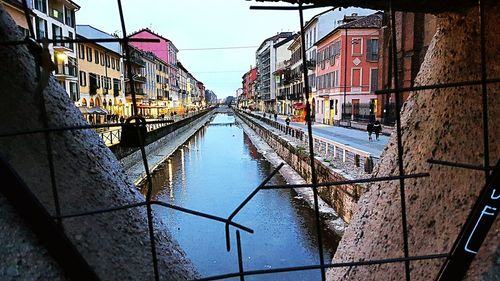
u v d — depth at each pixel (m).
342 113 31.83
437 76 1.71
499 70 1.29
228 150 35.09
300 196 16.36
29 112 1.09
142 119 0.89
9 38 1.10
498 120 1.27
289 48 53.34
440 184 1.53
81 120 1.54
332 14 39.22
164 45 69.50
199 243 12.14
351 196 11.48
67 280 0.89
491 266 0.93
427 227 1.52
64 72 23.86
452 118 1.53
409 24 18.94
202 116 86.62
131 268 1.28
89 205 1.23
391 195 1.98
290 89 54.56
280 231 12.62
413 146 1.85
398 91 0.95
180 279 1.59
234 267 10.37
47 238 0.85
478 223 0.94
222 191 19.64
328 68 35.47
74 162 1.28
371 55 31.25
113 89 38.31
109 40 0.84
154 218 1.82
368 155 11.23
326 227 12.32
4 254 0.86
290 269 0.94
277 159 27.28
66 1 26.58
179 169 26.09
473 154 1.35
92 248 1.15
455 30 1.58
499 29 1.31
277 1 1.76
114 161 1.79
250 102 115.62
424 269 1.45
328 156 15.58
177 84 84.19
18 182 0.81
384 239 1.88
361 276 2.06
